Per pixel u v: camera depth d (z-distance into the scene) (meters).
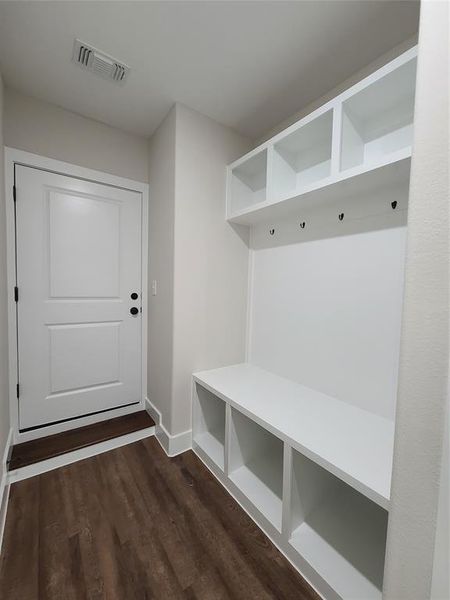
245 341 2.16
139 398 2.26
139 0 1.10
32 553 1.12
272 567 1.10
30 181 1.74
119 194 2.09
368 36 1.24
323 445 1.08
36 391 1.83
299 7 1.12
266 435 1.69
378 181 1.22
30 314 1.79
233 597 0.99
